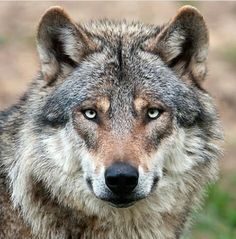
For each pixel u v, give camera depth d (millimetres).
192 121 13461
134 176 12414
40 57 13625
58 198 13320
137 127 13008
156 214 13484
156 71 13484
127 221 13406
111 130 12945
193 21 13648
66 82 13508
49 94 13523
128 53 13562
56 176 13242
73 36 13602
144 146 12891
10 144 13727
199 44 13727
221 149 13859
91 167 12875
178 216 13742
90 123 13125
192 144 13445
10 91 24859
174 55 13758
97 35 13938
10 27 30016
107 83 13281
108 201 12664
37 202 13359
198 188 13727
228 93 25391
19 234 13484
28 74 26234
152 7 31250
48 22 13602
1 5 32094
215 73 26672
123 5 31453
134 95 13195
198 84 13820
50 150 13203
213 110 13828
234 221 18734
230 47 28281
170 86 13438
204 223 18578
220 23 30453
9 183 13508
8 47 28281
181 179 13508
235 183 20516
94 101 13164
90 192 13055
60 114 13305
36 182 13336
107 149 12695
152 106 13180
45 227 13398
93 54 13641
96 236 13445
